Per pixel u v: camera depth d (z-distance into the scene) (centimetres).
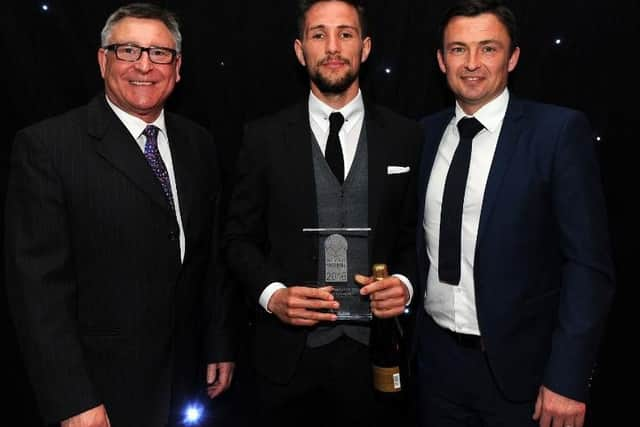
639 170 189
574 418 126
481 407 146
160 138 142
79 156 124
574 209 127
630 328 196
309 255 145
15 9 185
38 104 190
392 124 153
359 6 148
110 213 125
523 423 142
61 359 118
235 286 165
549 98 188
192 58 188
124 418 130
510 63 146
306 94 190
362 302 145
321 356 149
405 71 189
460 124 144
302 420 157
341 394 152
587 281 126
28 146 122
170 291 133
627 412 199
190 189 140
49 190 120
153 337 131
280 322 149
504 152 136
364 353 151
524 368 139
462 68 139
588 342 125
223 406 206
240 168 153
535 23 185
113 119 130
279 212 147
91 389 121
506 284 135
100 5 185
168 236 132
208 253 151
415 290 153
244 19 187
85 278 127
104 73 135
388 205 147
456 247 141
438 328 152
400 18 186
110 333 128
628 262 193
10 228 122
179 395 143
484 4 138
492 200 135
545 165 131
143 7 134
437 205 147
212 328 161
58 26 186
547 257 137
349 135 150
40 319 117
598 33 184
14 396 208
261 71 190
